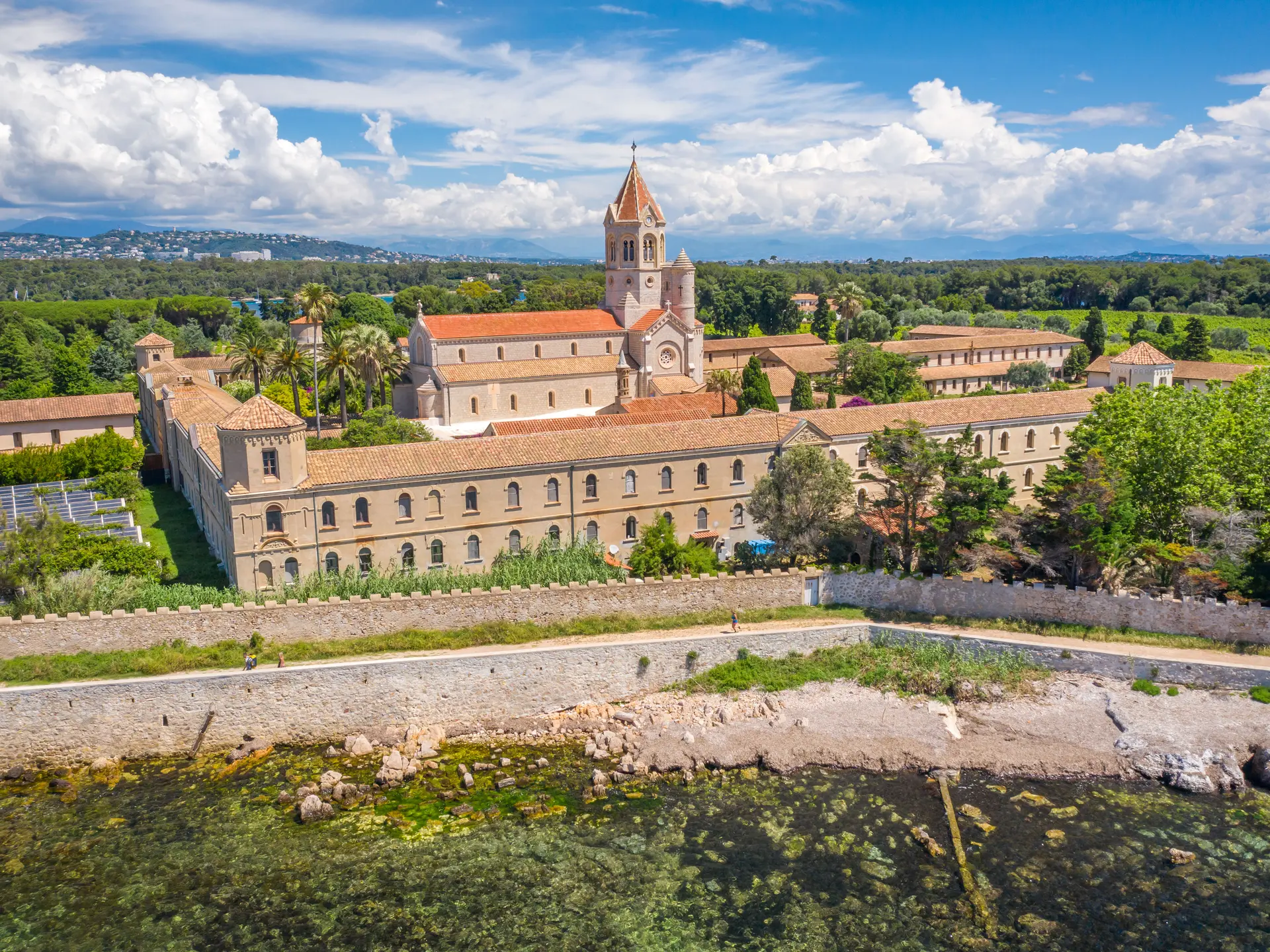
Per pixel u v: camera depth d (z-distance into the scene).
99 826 52.91
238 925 45.19
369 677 62.72
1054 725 62.41
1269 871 49.09
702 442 89.81
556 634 69.50
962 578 74.88
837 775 58.22
